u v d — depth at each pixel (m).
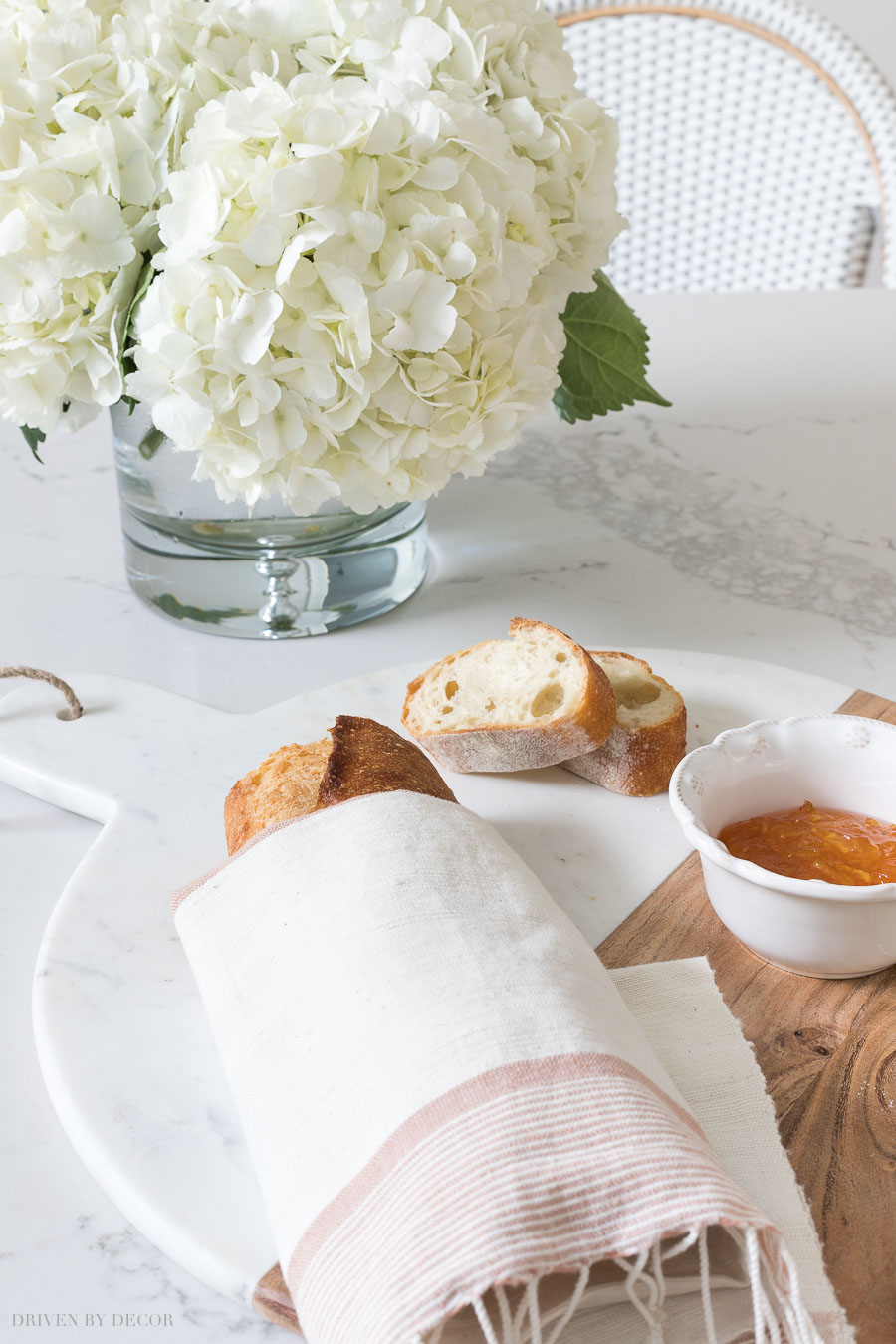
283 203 0.68
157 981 0.67
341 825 0.65
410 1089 0.56
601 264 0.79
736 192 1.43
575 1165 0.54
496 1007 0.58
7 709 0.81
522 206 0.73
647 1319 0.54
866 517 0.96
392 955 0.60
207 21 0.71
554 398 0.88
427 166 0.70
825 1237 0.58
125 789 0.75
